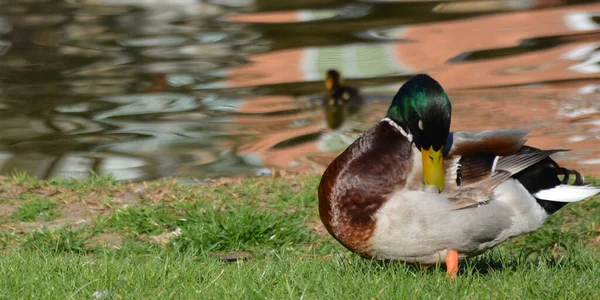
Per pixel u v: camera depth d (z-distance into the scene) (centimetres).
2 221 986
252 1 2820
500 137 673
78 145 1497
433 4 2705
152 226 952
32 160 1413
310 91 1836
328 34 2347
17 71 2036
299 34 2359
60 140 1525
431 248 655
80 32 2422
